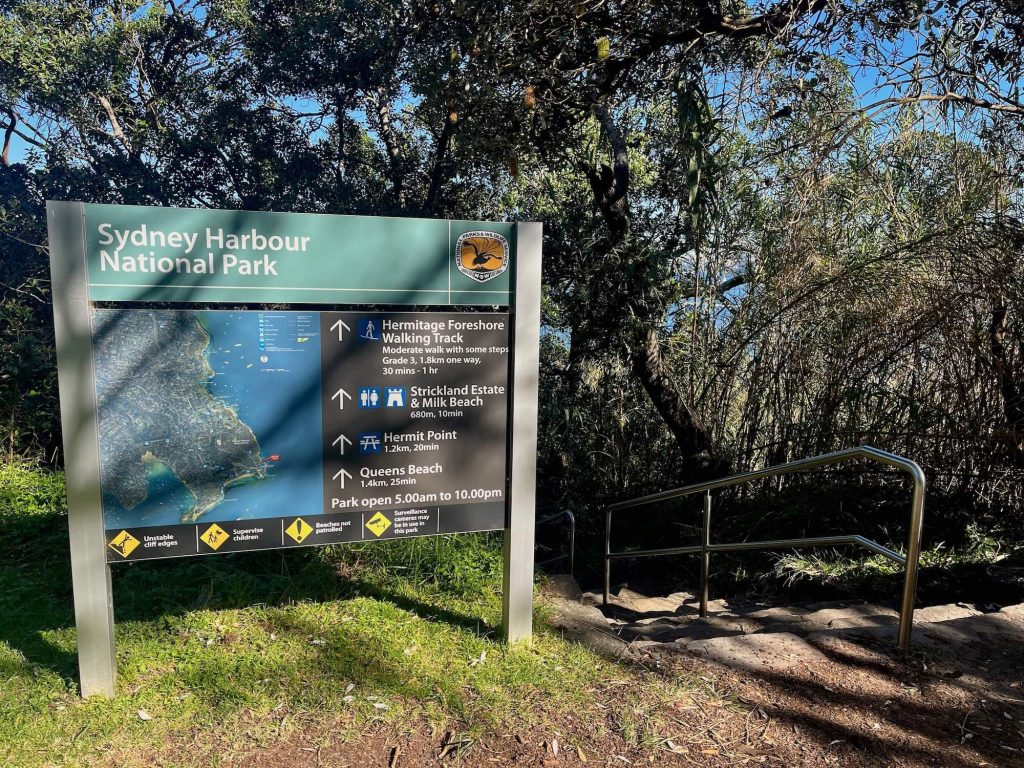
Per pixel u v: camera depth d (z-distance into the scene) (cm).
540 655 362
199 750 288
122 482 314
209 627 386
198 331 316
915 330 588
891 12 497
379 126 1203
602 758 285
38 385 858
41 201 1113
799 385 688
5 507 605
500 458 365
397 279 340
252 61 1192
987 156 537
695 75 588
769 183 557
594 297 783
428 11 765
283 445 333
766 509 655
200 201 1221
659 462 843
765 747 288
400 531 354
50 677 331
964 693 321
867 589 508
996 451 559
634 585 673
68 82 1120
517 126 615
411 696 324
